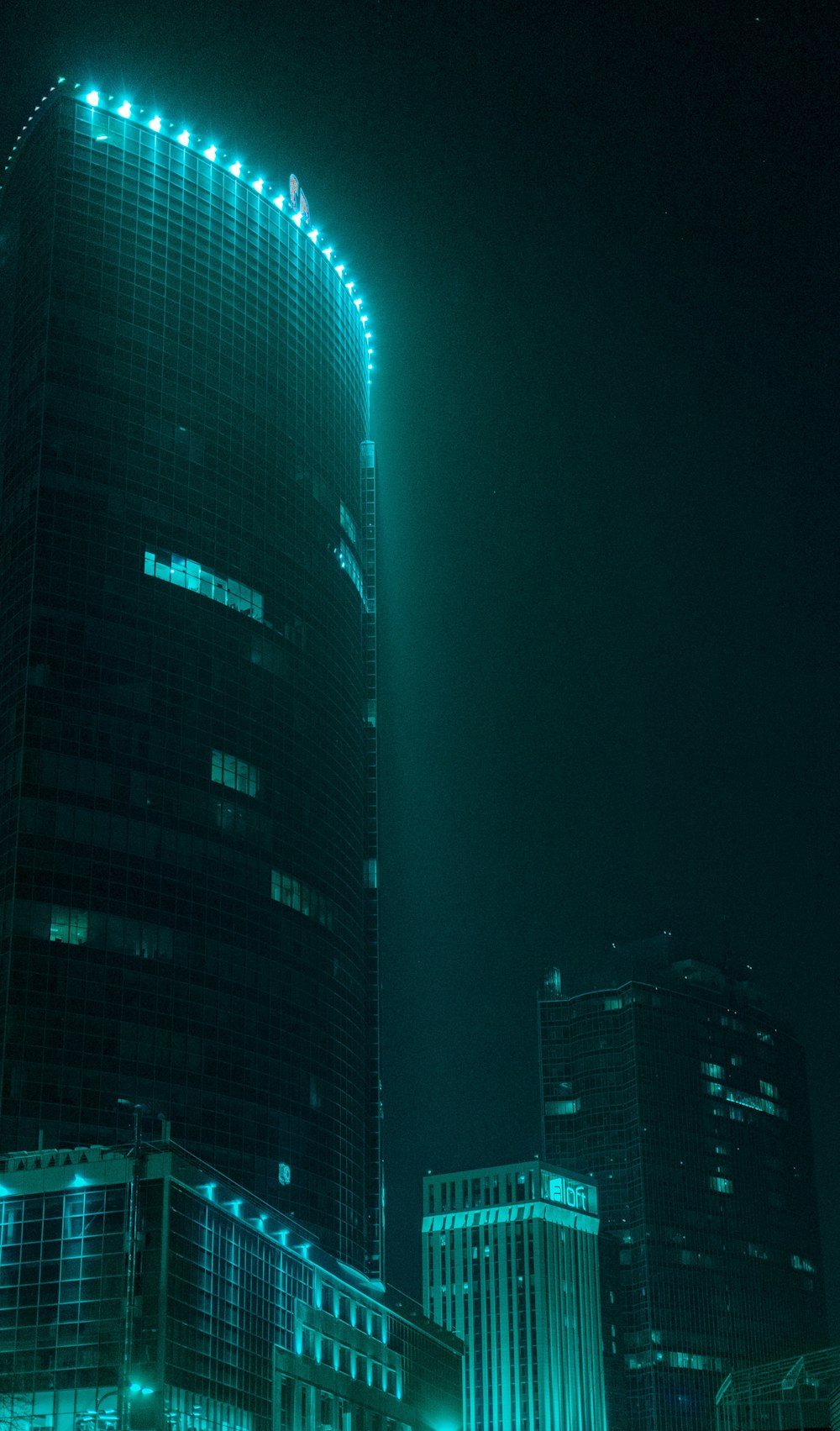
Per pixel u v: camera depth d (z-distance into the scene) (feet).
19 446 647.97
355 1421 604.90
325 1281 590.55
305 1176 645.51
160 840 621.31
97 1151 472.44
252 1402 497.87
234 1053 622.13
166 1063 593.01
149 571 652.48
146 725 630.74
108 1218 451.12
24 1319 444.55
